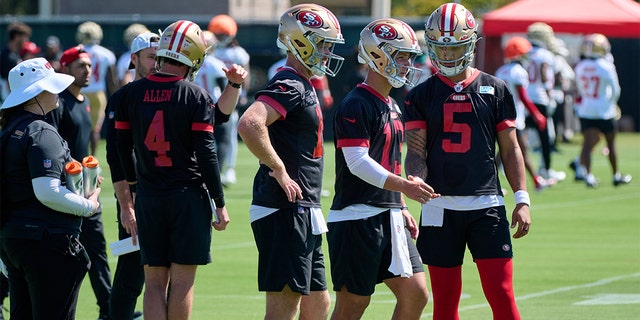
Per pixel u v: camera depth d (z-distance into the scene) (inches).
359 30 4092.0
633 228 2103.8
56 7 5251.0
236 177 2923.2
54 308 970.7
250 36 4133.9
